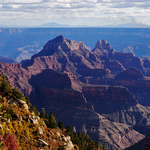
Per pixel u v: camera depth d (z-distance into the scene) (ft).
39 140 252.01
